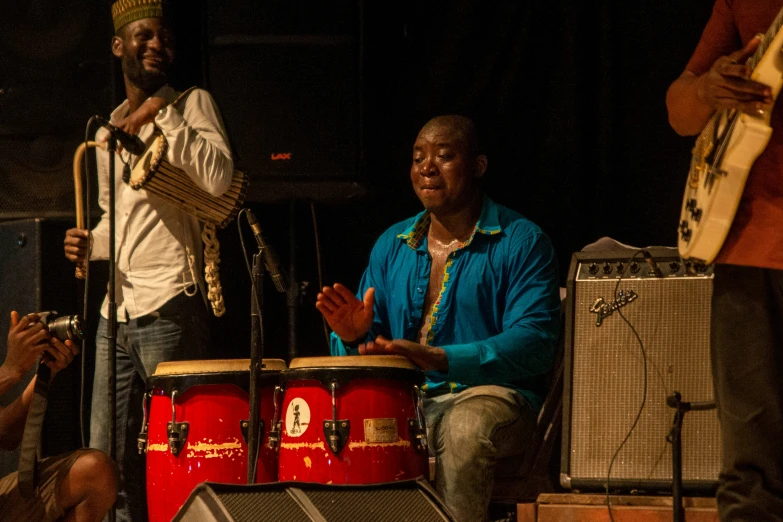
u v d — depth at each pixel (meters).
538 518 4.63
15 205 6.54
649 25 6.89
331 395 4.60
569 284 5.00
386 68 7.21
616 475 4.77
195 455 4.75
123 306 5.64
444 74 7.14
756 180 3.56
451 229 5.71
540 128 7.05
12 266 6.05
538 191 7.03
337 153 6.52
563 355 5.59
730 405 3.58
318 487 3.69
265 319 7.24
